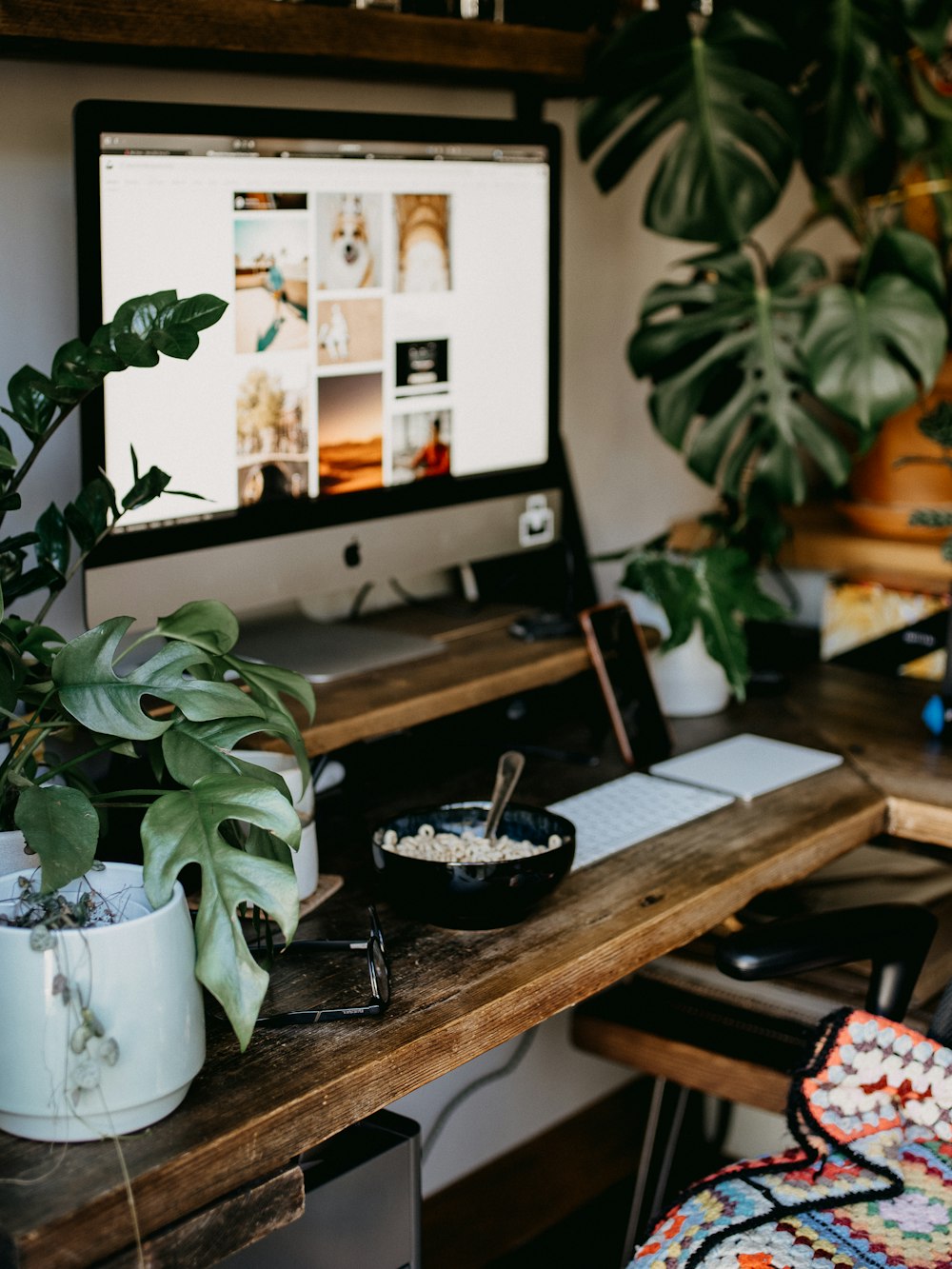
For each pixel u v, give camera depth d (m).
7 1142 0.84
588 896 1.22
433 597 1.90
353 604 1.78
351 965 1.09
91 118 1.20
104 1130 0.83
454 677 1.52
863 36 1.78
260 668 1.09
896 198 2.15
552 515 1.77
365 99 1.66
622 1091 2.26
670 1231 1.09
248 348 1.36
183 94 1.47
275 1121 0.88
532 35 1.56
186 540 1.34
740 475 1.91
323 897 1.22
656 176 1.78
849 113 1.80
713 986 1.52
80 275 1.22
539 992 1.07
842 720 1.77
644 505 2.23
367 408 1.50
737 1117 2.02
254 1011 0.85
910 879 1.68
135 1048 0.83
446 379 1.59
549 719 1.73
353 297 1.46
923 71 2.17
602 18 1.71
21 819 0.88
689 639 1.75
